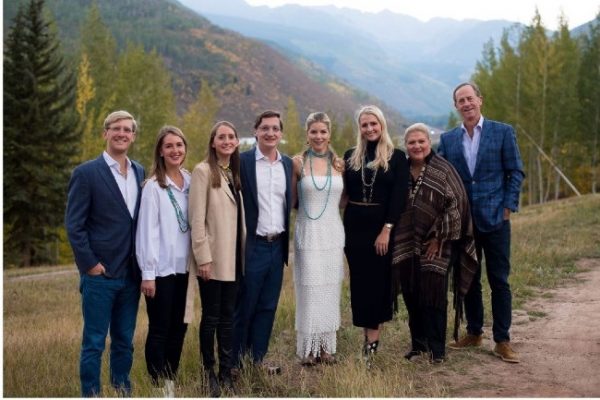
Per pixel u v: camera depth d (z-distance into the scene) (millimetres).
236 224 5297
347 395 4781
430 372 5551
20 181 27312
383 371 5551
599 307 7852
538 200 50031
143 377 5480
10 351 7387
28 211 27500
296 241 5934
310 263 5801
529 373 5457
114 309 5086
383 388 4816
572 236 14008
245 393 5125
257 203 5523
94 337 4820
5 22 92188
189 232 5195
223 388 5133
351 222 5945
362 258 5895
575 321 7219
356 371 5211
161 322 5129
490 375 5438
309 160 5887
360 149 5910
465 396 4898
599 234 14148
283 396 5039
